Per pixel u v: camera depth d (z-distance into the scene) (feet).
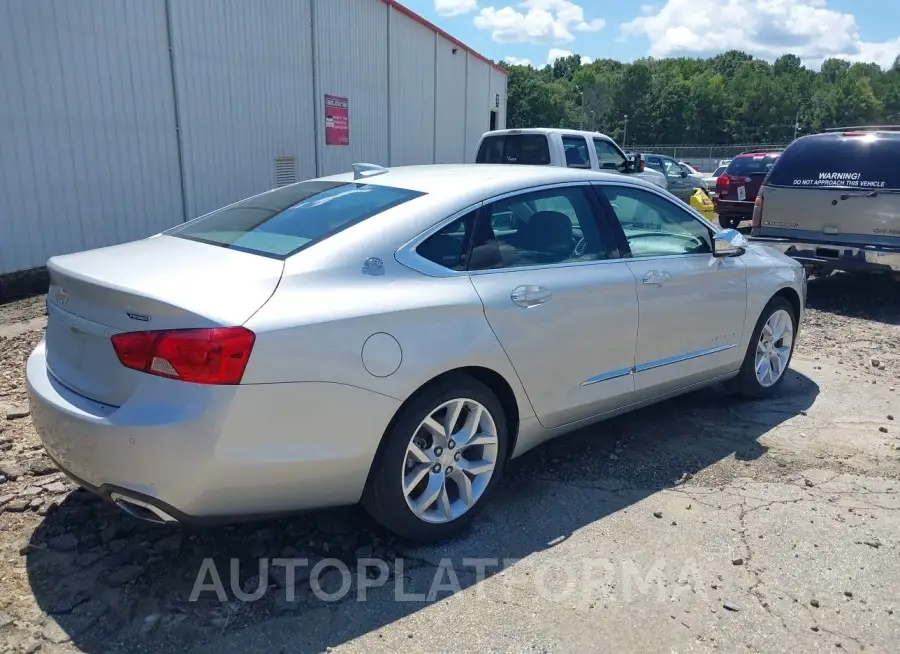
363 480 9.96
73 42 30.22
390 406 9.84
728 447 14.74
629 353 13.46
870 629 9.27
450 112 76.07
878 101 370.53
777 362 17.69
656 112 373.40
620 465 13.82
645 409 16.79
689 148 180.34
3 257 28.07
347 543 10.91
